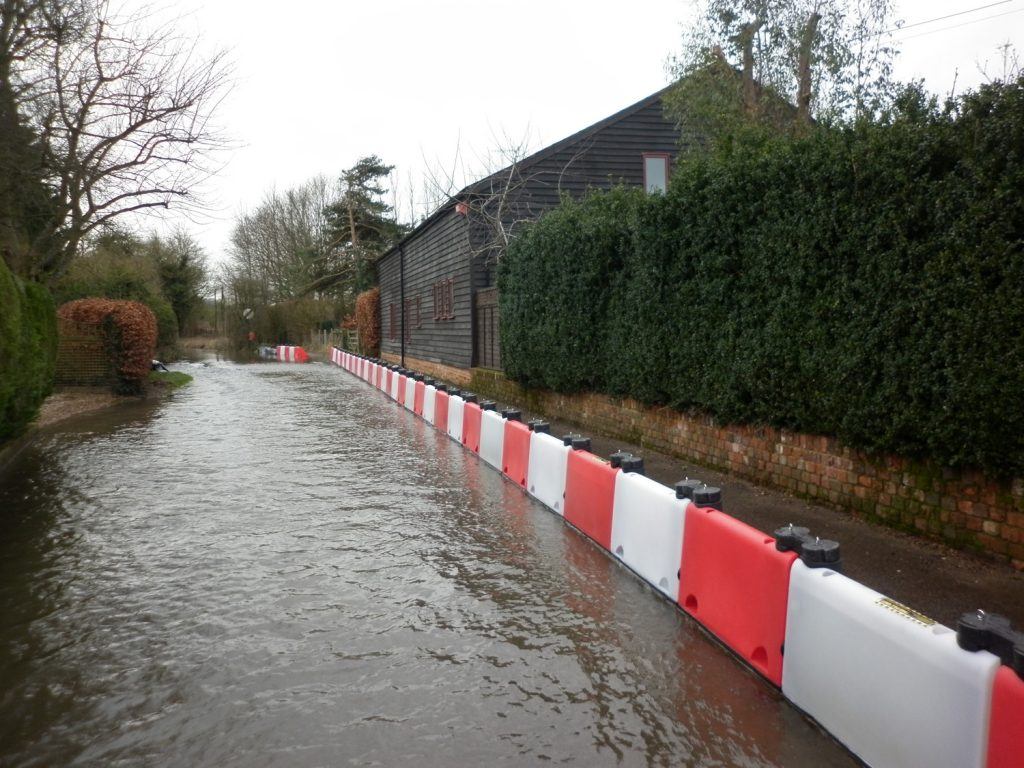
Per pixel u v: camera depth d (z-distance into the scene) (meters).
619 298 9.59
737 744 3.06
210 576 5.21
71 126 13.57
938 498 5.08
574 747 3.05
